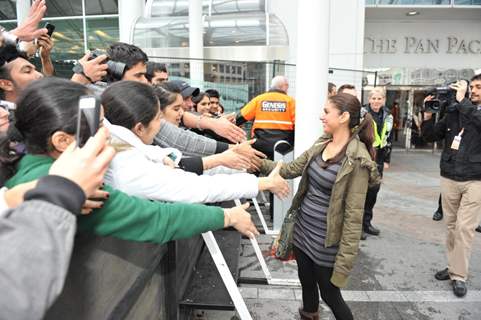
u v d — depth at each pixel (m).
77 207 0.70
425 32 11.45
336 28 9.66
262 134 4.27
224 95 6.77
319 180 2.16
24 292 0.60
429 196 6.39
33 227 0.63
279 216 4.15
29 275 0.61
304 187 2.26
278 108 4.23
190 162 1.73
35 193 0.68
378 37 11.50
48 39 2.34
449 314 2.82
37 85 0.91
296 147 4.12
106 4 10.58
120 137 1.27
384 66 11.61
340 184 2.04
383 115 4.47
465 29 11.40
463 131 3.04
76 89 0.93
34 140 0.90
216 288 2.11
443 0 10.34
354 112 2.10
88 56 2.02
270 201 4.59
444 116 3.29
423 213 5.39
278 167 1.64
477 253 3.93
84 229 0.94
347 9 9.59
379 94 4.41
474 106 2.92
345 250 2.04
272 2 9.14
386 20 11.40
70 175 0.72
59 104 0.88
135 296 1.31
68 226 0.67
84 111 0.82
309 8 3.83
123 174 1.20
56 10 10.80
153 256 1.56
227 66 6.85
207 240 1.83
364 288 3.20
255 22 8.26
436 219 5.06
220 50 8.19
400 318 2.77
